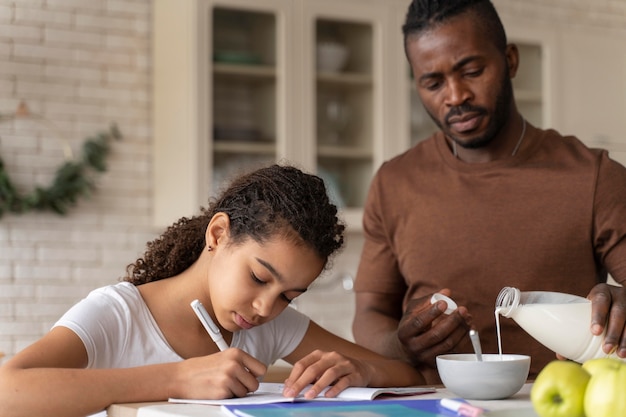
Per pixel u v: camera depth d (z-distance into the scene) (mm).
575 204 2230
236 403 1554
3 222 4223
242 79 4227
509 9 5137
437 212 2344
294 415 1402
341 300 4848
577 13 5316
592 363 1355
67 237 4328
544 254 2240
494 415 1465
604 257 2244
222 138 4168
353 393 1652
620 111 5016
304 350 2133
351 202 4469
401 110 4566
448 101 2248
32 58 4301
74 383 1587
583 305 1735
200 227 1939
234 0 4180
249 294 1729
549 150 2332
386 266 2479
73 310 1781
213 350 1932
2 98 4250
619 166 2264
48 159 4309
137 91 4465
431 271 2340
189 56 4109
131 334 1814
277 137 4305
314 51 4379
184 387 1638
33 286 4258
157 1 4391
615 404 1255
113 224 4402
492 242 2275
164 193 4355
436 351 2023
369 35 4520
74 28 4375
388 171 2471
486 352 2275
